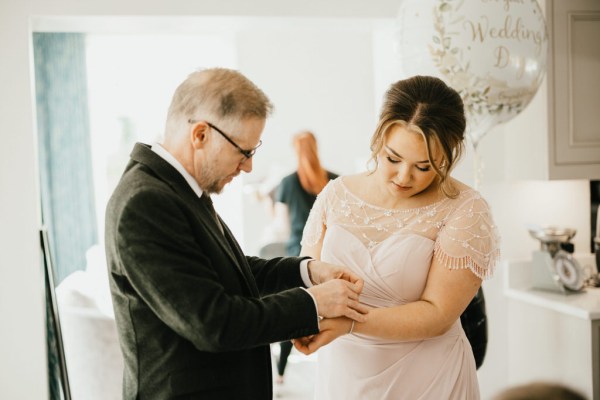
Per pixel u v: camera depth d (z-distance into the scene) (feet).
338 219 6.36
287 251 14.33
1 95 8.65
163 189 4.51
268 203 19.49
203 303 4.27
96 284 10.52
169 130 4.81
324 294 4.97
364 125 21.35
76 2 8.84
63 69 17.81
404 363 6.02
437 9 7.25
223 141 4.65
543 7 9.35
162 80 18.43
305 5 9.59
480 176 9.41
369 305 6.10
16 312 8.80
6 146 8.68
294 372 15.30
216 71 4.74
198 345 4.36
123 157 18.47
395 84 5.71
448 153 5.46
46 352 9.10
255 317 4.43
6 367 8.82
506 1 7.21
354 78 21.12
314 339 5.30
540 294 9.68
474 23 7.15
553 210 10.62
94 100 18.20
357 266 6.13
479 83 7.34
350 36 20.90
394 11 9.87
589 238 10.75
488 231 5.81
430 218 5.99
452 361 6.06
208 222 4.82
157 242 4.31
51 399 9.61
